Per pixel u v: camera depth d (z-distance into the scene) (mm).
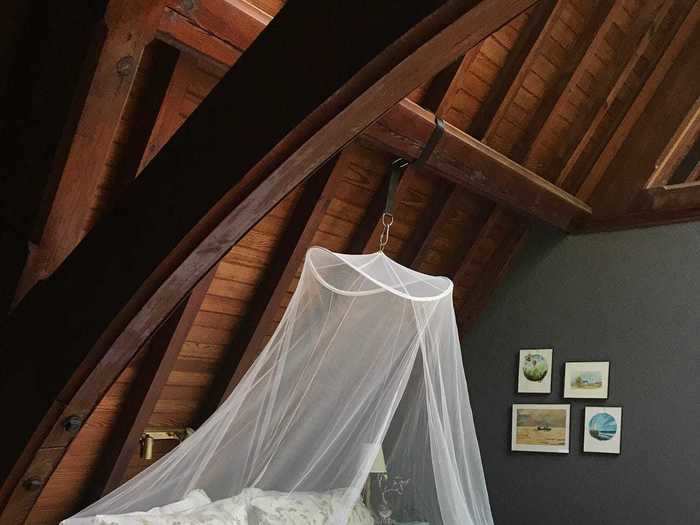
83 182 2330
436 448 3346
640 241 4695
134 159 2758
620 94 4660
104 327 1748
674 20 4535
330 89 1359
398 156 3775
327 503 3350
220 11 2492
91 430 3408
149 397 3395
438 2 1199
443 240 4734
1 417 1921
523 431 4938
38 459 1921
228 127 1560
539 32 3861
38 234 2287
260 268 3717
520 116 4336
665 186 4641
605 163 4852
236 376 3850
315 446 3428
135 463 3768
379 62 1304
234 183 1532
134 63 2266
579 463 4676
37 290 1953
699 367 4340
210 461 3254
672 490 4301
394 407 3330
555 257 5031
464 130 4117
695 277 4449
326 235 4047
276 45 1478
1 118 2357
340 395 3430
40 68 2273
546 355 4945
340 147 1543
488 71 3949
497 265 5145
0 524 1994
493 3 1199
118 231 1775
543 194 4512
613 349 4684
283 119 1439
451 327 3453
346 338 3373
